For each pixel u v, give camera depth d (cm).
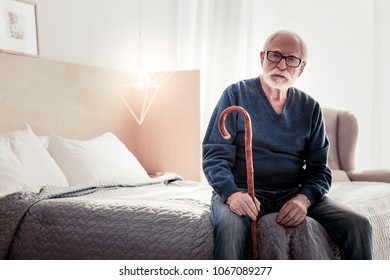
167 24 376
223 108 157
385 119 320
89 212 155
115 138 300
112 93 325
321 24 346
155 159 338
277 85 154
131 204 154
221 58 359
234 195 135
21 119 257
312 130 160
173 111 329
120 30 338
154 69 365
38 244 158
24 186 202
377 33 319
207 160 151
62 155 249
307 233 128
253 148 153
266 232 130
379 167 318
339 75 342
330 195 191
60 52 292
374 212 173
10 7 256
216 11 360
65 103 287
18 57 256
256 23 362
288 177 156
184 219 141
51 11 284
